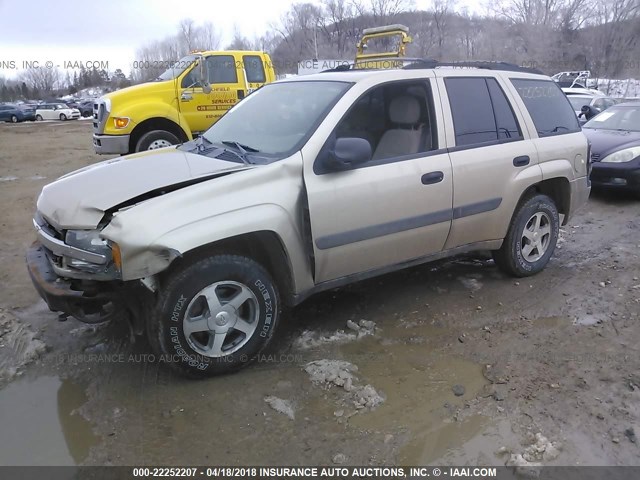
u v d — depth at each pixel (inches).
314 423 118.0
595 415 119.6
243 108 174.7
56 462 107.1
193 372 130.0
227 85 402.9
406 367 139.7
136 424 117.6
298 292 140.8
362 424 117.8
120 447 111.0
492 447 110.8
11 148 668.7
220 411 121.6
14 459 107.9
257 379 133.6
